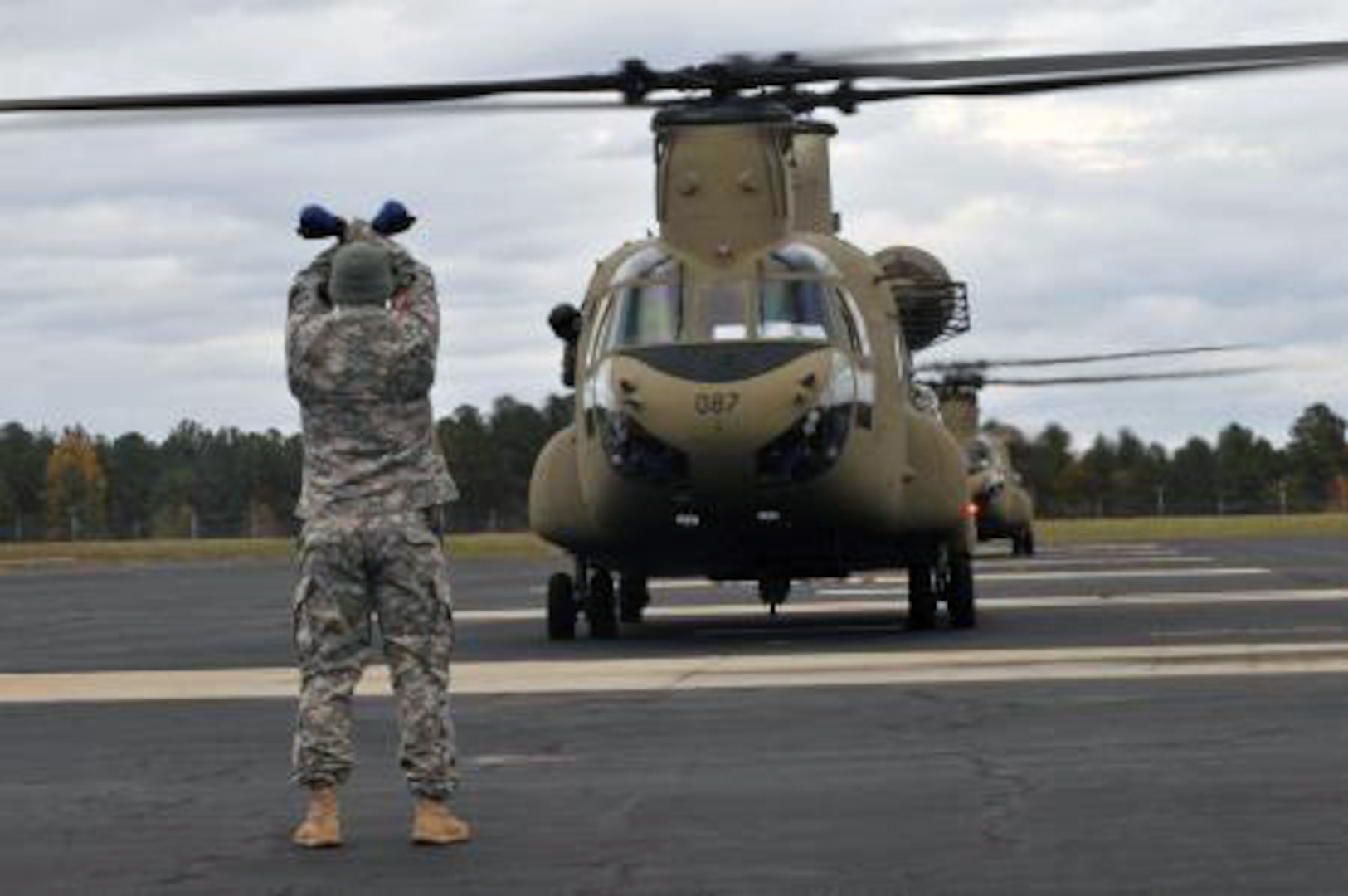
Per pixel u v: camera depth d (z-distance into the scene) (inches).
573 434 821.9
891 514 792.9
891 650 700.0
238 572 2237.9
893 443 792.3
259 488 5984.3
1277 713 475.2
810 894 289.1
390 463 336.2
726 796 374.3
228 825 357.4
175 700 581.0
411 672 334.6
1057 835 327.6
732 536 781.3
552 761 426.9
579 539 813.9
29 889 303.9
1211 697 512.1
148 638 916.6
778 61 759.1
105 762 442.3
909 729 464.8
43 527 5954.7
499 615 1074.1
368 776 412.5
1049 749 424.8
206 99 677.3
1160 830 329.4
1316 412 6338.6
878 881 296.2
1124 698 516.7
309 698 335.0
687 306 770.8
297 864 319.0
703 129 794.2
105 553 3260.3
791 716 498.3
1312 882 288.4
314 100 690.8
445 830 333.1
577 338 828.0
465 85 705.6
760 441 734.5
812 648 728.3
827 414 746.2
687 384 741.3
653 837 334.6
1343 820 334.6
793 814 353.7
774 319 766.5
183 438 6117.1
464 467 5497.1
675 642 799.1
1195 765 396.2
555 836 337.7
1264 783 372.5
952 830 334.6
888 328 816.9
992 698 526.6
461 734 474.9
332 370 334.3
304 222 342.3
